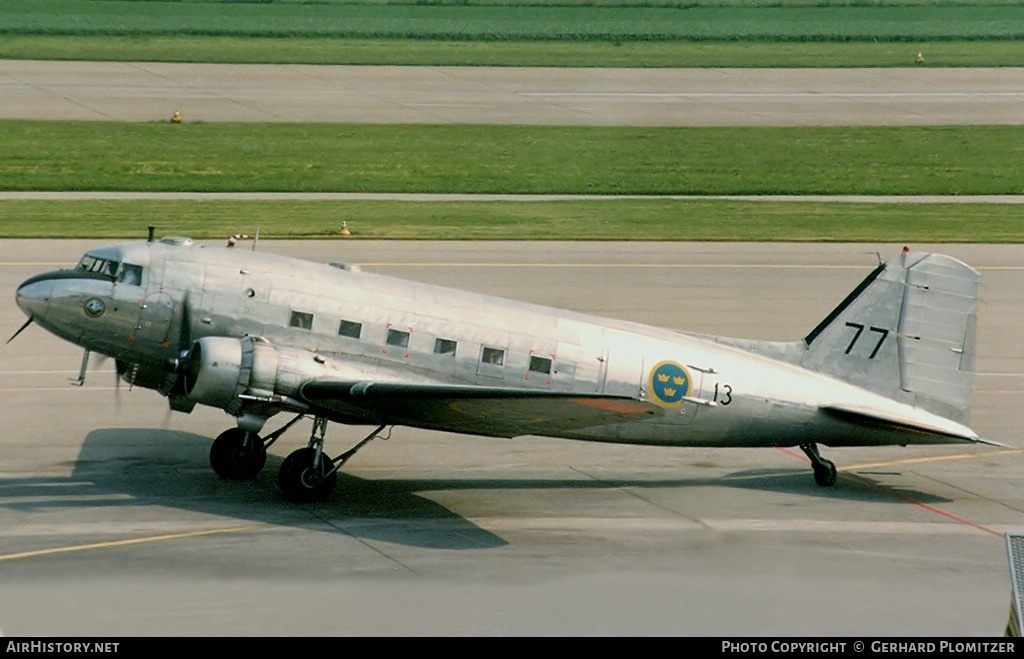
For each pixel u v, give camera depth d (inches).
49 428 3998.5
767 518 3398.1
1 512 3174.2
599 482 3708.2
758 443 3676.2
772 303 5979.3
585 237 7357.3
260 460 3558.1
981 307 6117.1
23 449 3759.8
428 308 3484.3
